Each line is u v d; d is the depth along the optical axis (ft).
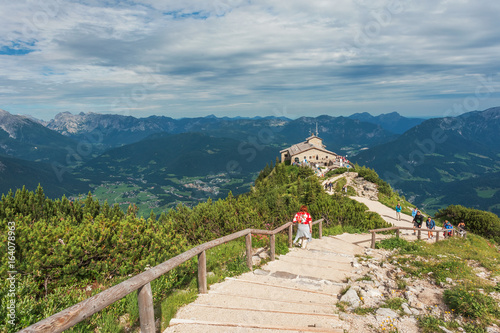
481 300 20.47
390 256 39.24
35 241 19.90
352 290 22.82
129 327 15.83
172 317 16.48
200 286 20.47
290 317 17.60
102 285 20.62
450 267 30.86
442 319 18.88
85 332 14.32
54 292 18.49
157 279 20.72
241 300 19.65
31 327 8.64
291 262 32.04
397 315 19.20
